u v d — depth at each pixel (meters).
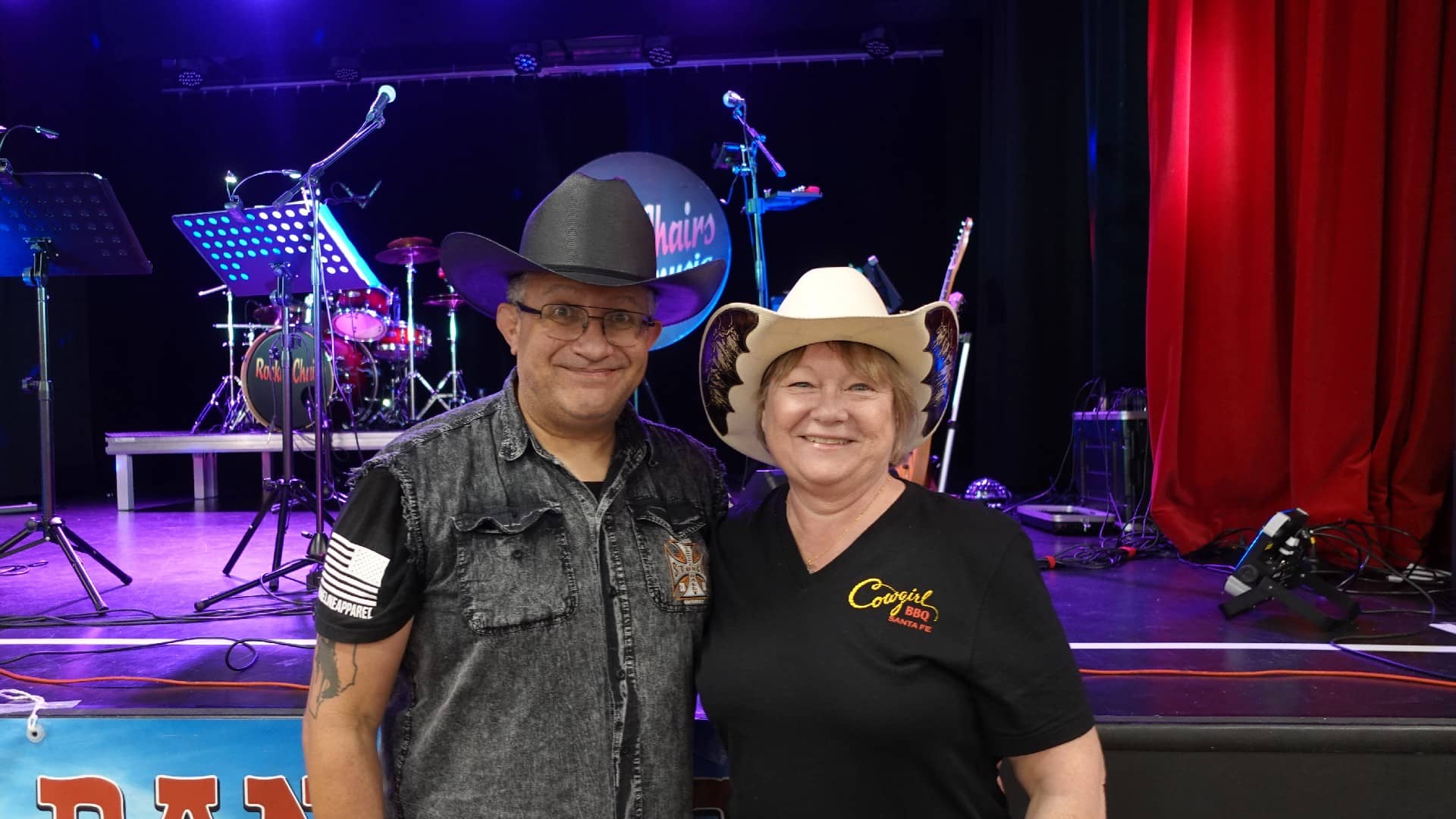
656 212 3.88
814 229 7.64
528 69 7.28
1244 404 3.64
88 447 7.29
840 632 1.16
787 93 7.55
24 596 3.07
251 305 7.07
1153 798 1.79
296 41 7.43
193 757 1.88
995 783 1.22
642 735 1.17
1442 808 1.77
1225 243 3.66
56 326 7.02
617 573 1.20
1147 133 4.54
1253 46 3.63
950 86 7.07
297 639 2.47
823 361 1.24
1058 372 5.86
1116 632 2.51
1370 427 3.38
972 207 7.00
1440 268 3.28
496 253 1.16
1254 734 1.78
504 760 1.12
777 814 1.17
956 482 6.67
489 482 1.19
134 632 2.56
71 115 7.20
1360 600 2.92
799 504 1.27
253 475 8.12
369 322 6.23
